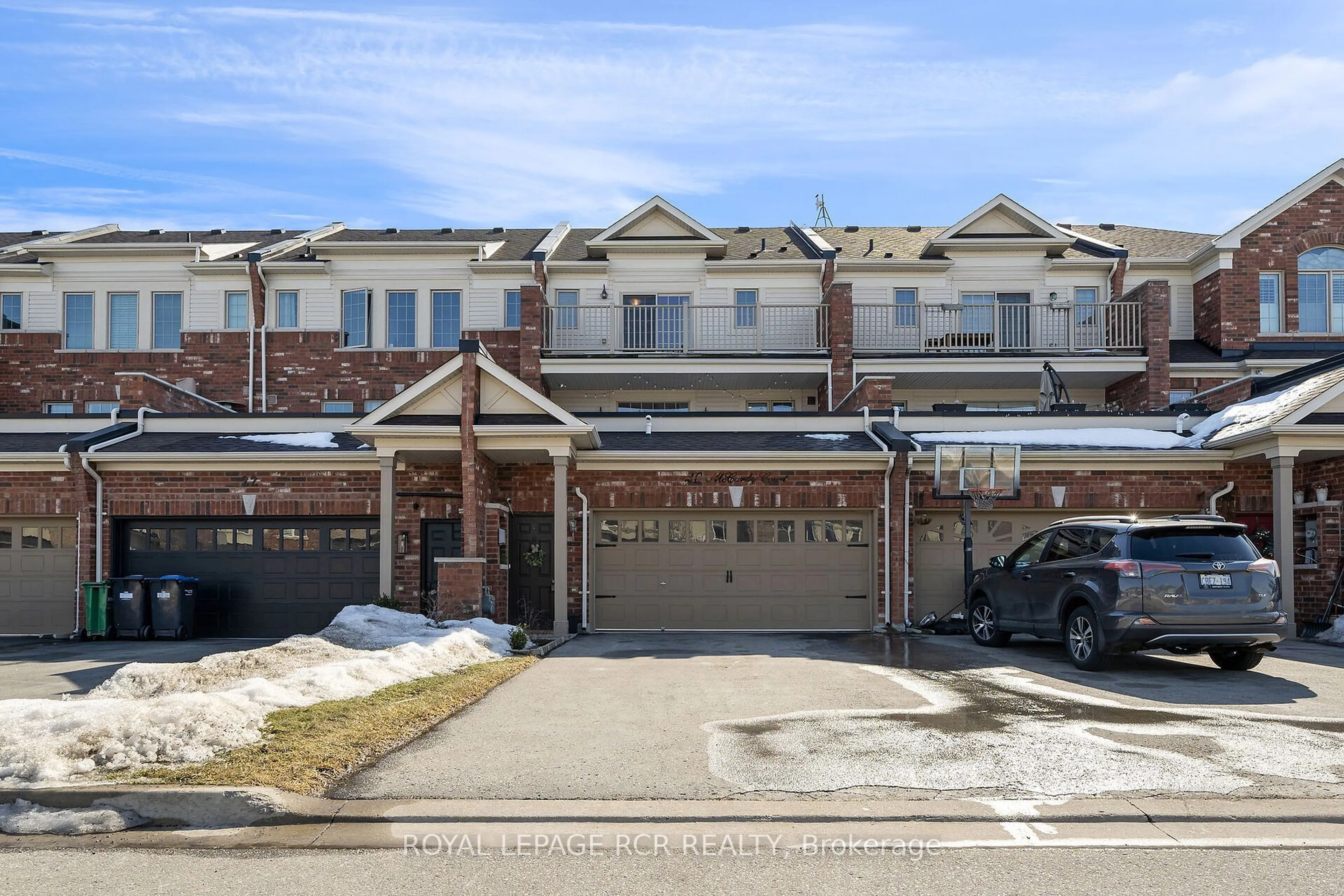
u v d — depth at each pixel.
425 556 16.64
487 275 24.66
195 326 24.89
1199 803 5.94
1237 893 4.67
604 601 16.98
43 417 17.70
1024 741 7.41
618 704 9.06
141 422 17.58
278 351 24.33
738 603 16.95
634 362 22.98
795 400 24.75
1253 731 7.73
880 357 23.03
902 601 16.47
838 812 5.83
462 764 6.85
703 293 24.80
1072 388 24.69
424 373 24.14
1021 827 5.63
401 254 24.78
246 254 26.03
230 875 4.99
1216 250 24.00
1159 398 22.17
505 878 4.93
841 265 24.55
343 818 5.82
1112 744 7.30
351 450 16.39
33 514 16.44
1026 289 24.89
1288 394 16.58
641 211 24.73
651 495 16.78
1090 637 10.95
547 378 23.67
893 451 16.36
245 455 16.20
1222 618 10.34
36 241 27.56
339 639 12.30
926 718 8.29
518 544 17.06
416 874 4.99
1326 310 24.11
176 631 15.71
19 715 7.32
